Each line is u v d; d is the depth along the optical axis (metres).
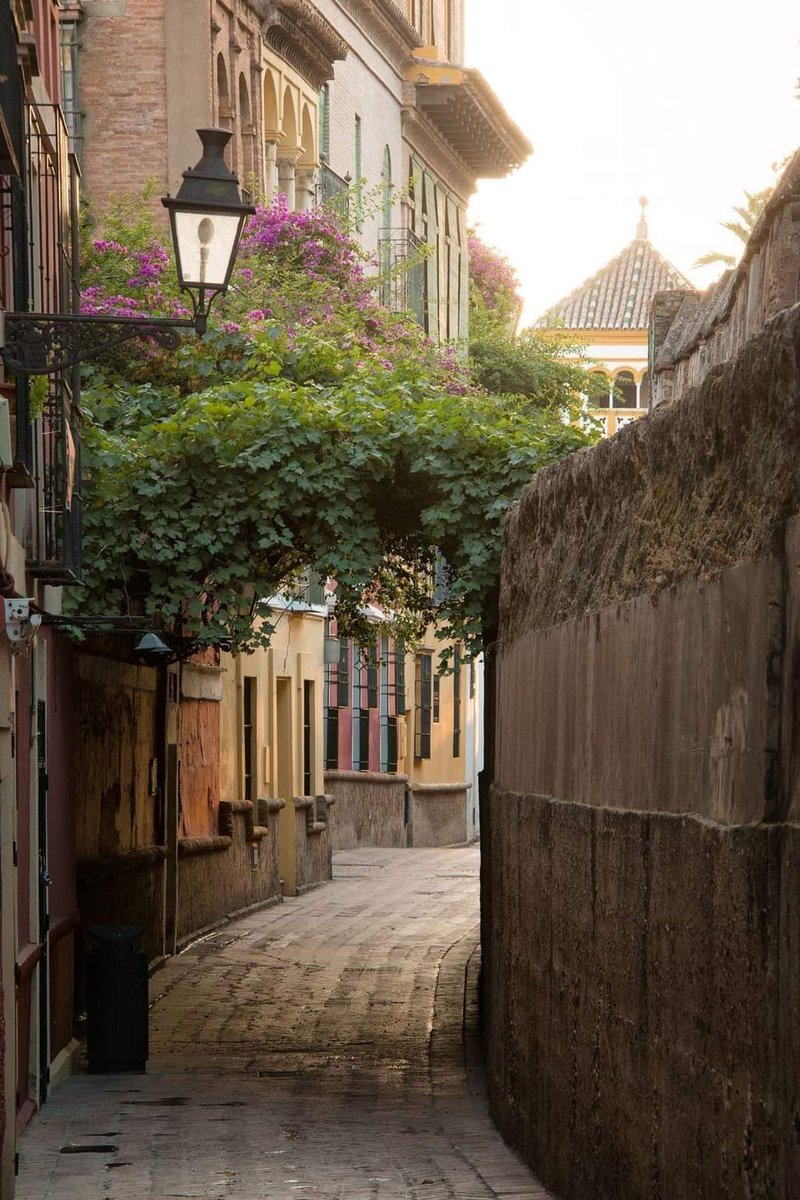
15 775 14.17
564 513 12.48
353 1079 16.94
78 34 30.62
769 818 7.11
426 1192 11.71
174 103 30.56
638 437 10.16
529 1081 12.63
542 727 12.74
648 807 9.23
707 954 7.80
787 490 7.20
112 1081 16.92
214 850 28.78
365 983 23.27
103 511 17.48
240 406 17.69
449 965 24.84
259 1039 19.34
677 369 14.63
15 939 13.48
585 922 10.65
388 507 18.36
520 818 13.30
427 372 20.80
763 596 7.28
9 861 12.45
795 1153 6.55
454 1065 17.70
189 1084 16.70
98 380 20.30
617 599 10.21
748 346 7.82
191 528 17.47
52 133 17.19
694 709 8.34
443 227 48.09
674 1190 8.34
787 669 7.03
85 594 17.50
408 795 48.59
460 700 54.44
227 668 30.28
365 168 41.28
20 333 11.66
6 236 14.45
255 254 27.44
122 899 21.81
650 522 9.70
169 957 25.30
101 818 20.52
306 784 36.50
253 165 33.38
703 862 7.89
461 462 17.70
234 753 30.72
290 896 34.28
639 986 9.18
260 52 33.75
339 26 39.16
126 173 30.66
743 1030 7.22
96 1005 17.47
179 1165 12.84
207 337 21.19
